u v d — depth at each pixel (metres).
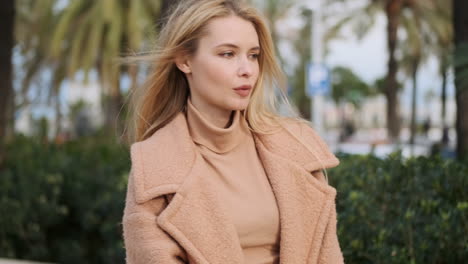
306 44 28.23
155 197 1.65
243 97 1.67
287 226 1.68
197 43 1.68
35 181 4.83
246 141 1.79
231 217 1.64
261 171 1.76
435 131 49.69
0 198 4.80
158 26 2.07
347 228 2.55
